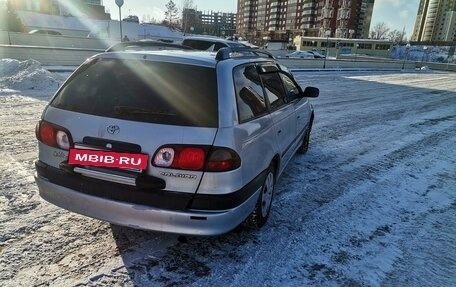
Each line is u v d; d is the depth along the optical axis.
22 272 2.49
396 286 2.65
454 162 6.01
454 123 9.55
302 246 3.08
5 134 5.57
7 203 3.42
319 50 66.25
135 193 2.42
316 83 17.47
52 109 2.75
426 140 7.44
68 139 2.59
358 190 4.47
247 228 3.23
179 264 2.71
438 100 14.41
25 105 7.68
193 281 2.53
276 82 3.92
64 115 2.64
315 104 11.10
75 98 2.72
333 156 5.89
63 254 2.72
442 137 7.80
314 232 3.33
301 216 3.63
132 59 2.83
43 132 2.73
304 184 4.54
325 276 2.70
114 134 2.43
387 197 4.32
